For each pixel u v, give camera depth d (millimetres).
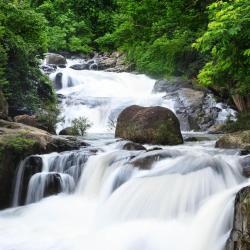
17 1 17453
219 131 15242
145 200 7496
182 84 18844
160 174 7965
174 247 6359
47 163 9383
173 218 7113
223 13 10516
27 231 7609
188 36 15875
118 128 12453
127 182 8000
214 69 12430
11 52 15430
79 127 14305
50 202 8648
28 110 15406
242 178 7758
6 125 10852
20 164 9250
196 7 16188
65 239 7152
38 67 17203
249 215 5117
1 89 13828
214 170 7750
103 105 18172
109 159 8953
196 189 7336
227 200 6668
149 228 6945
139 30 18188
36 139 9781
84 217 7957
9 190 9102
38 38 17188
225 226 6203
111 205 7805
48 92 16938
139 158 8578
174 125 11820
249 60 11266
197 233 6508
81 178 9062
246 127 14031
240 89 13398
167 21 16844
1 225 7934
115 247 6633
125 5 19703
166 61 16781
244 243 5145
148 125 11773
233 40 11000
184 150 9148
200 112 16906
